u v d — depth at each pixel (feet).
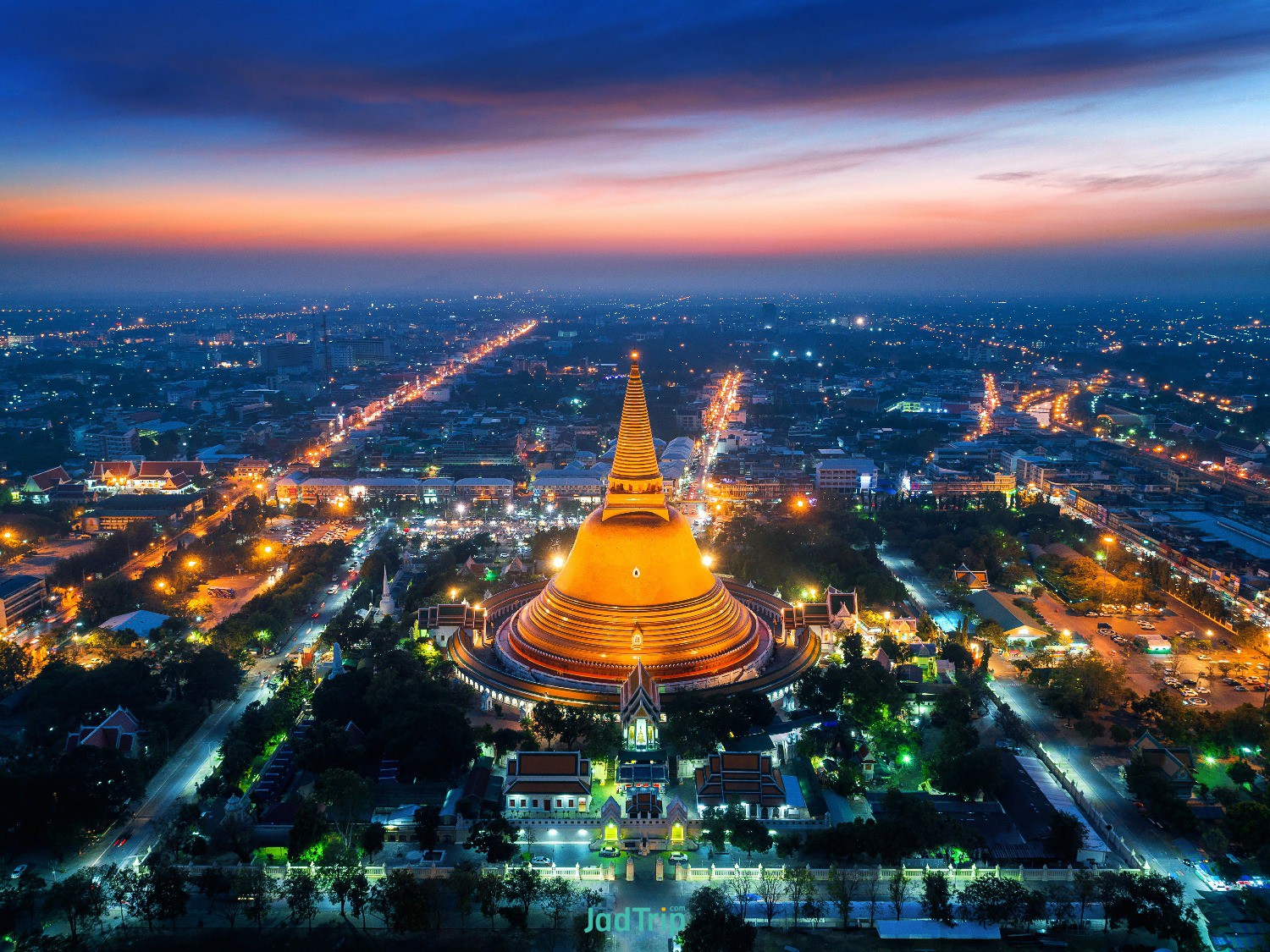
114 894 633.20
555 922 634.43
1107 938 621.31
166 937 624.59
